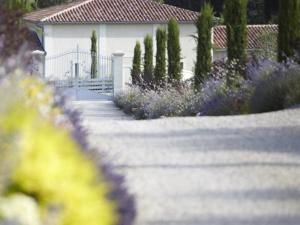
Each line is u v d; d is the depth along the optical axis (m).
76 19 54.94
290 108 17.06
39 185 5.38
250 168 9.91
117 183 6.54
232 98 20.19
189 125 14.54
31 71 11.77
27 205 5.10
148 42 40.53
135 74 41.88
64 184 5.50
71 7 56.59
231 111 19.78
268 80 19.05
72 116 9.30
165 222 7.23
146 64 40.47
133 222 6.64
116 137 12.91
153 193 8.46
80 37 55.28
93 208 5.60
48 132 6.15
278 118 15.17
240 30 23.55
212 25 27.72
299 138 12.56
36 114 6.70
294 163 10.24
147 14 56.44
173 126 14.44
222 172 9.66
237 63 22.97
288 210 7.67
